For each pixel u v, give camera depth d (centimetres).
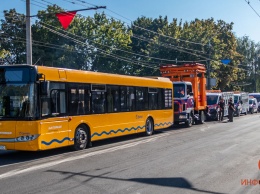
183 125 2495
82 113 1312
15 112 1104
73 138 1266
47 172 919
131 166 989
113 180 821
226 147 1356
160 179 830
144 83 1753
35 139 1088
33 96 1095
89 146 1380
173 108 2089
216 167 970
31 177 862
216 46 4750
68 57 4275
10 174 899
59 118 1190
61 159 1117
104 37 4656
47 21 4181
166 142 1533
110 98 1483
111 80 1492
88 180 823
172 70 2583
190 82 2431
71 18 1767
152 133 1848
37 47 4225
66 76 1233
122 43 4778
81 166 995
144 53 5238
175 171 919
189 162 1045
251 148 1328
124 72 4850
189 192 718
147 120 1788
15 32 4259
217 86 5366
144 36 5788
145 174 884
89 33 4547
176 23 4950
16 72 1111
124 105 1584
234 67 5394
